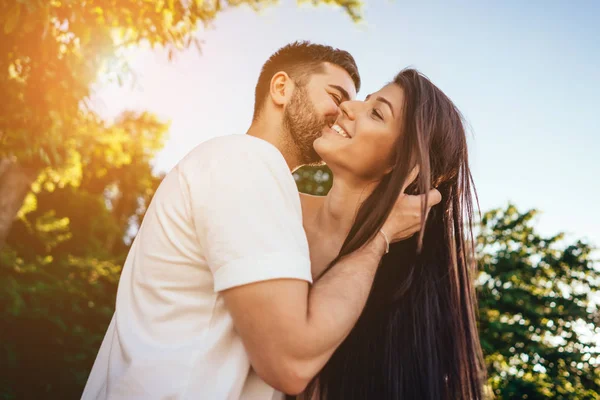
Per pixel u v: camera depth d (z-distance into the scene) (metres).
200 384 1.06
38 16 3.74
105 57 4.50
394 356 1.62
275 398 1.16
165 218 1.17
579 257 9.05
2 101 4.31
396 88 1.57
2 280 9.06
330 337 1.08
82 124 5.29
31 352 8.53
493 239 9.12
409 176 1.48
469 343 1.72
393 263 1.70
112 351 1.20
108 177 23.38
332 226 1.58
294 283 1.05
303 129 1.81
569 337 8.57
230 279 1.03
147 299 1.17
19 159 4.96
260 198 1.09
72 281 11.41
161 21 4.66
